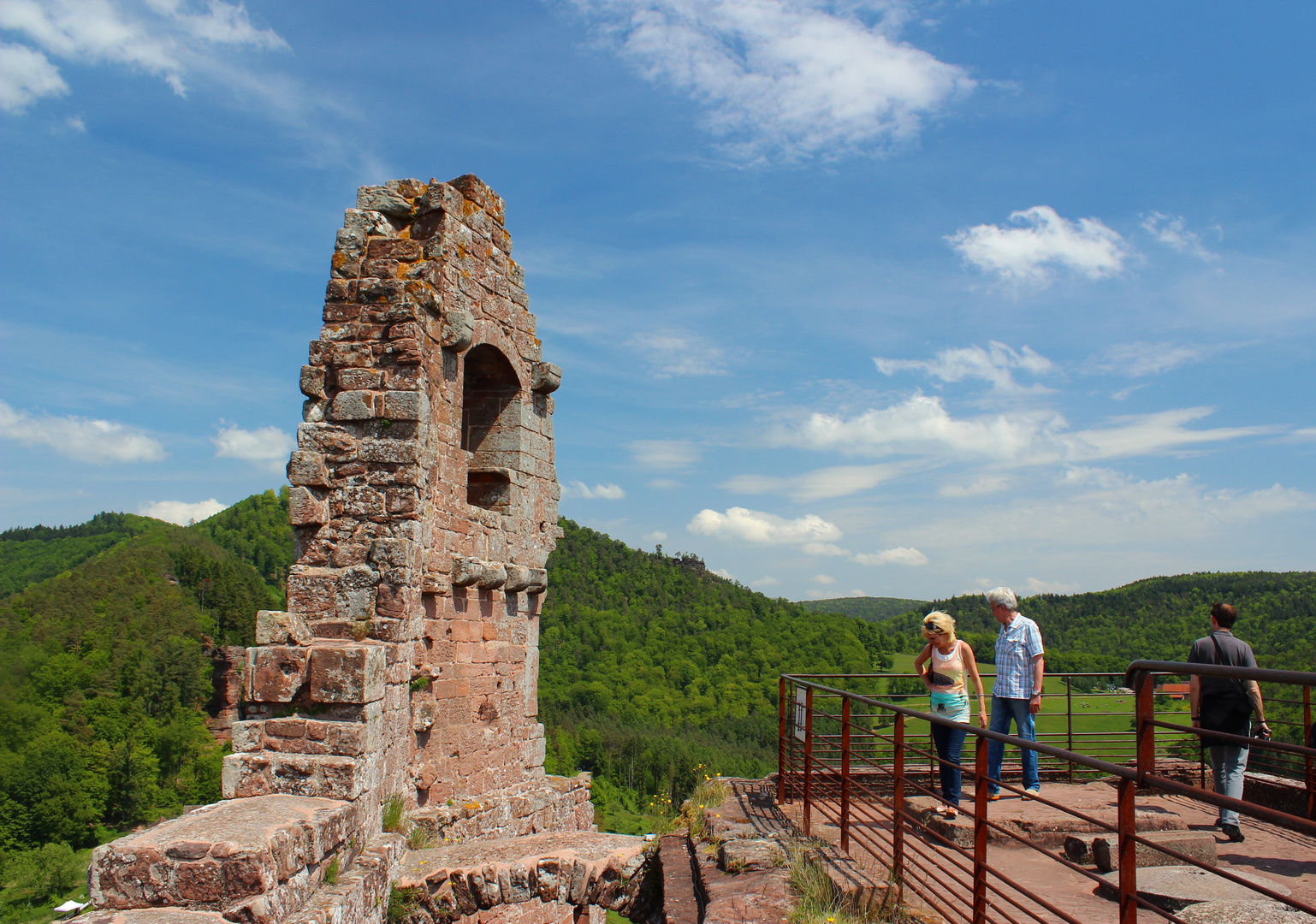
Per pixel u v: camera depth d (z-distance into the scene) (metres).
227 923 5.21
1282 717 11.52
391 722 8.08
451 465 9.76
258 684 7.41
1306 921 4.36
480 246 10.76
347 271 9.13
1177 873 5.26
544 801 11.52
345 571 8.27
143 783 52.56
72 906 40.78
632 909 7.49
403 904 7.28
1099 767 3.35
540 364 12.24
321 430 8.57
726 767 64.12
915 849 4.98
